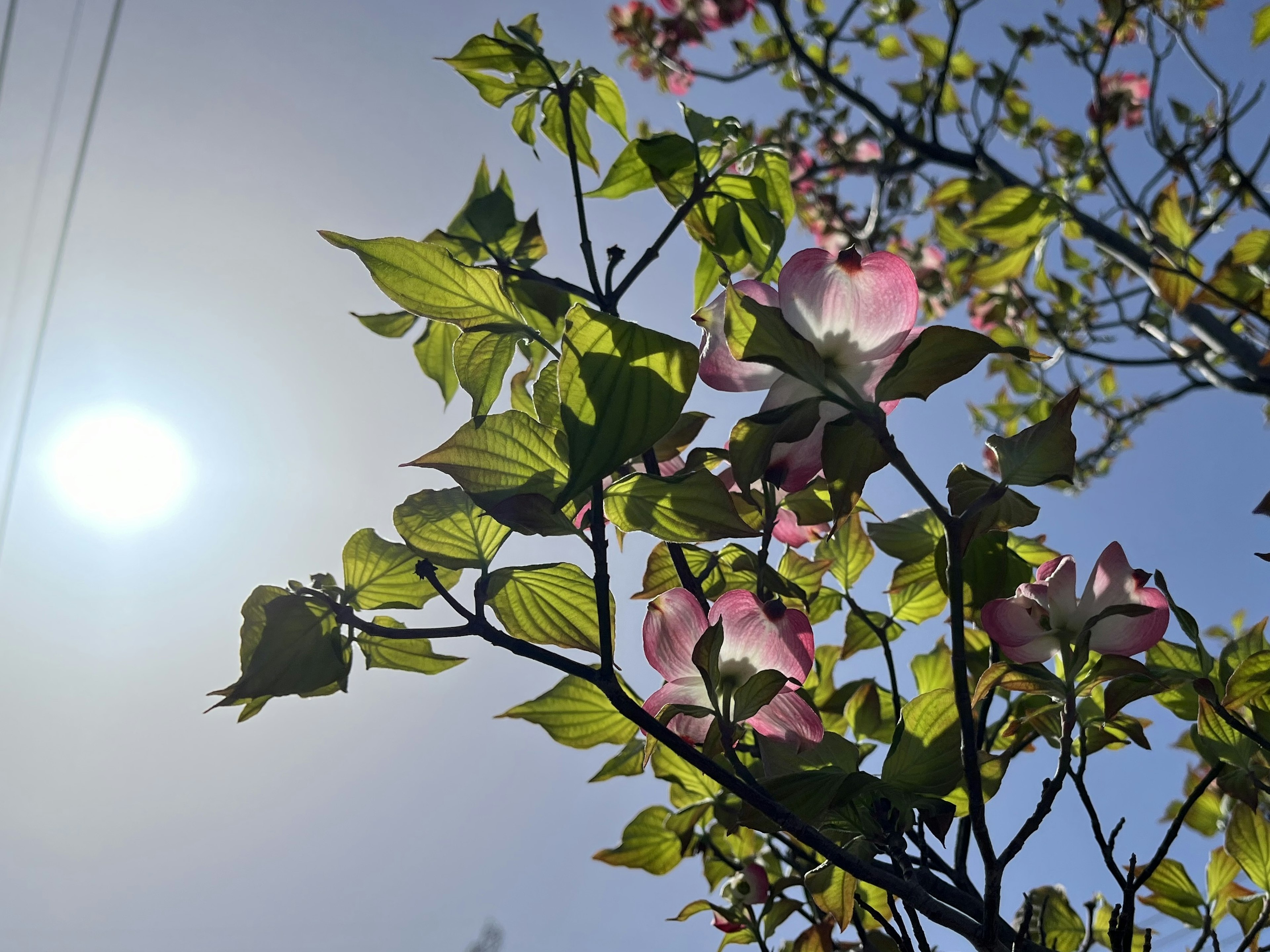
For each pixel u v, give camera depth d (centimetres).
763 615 44
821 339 38
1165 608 43
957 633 38
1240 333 136
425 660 45
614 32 229
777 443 39
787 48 228
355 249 39
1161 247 105
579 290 54
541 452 39
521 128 59
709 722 44
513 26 56
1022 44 186
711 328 39
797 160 240
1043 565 46
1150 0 144
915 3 212
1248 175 126
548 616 42
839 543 66
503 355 40
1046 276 153
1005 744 61
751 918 60
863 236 208
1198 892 63
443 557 41
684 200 57
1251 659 51
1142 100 194
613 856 62
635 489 40
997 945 40
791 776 43
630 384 35
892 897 44
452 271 40
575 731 54
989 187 139
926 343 37
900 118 183
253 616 41
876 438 37
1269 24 122
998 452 39
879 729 62
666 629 44
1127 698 48
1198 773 71
